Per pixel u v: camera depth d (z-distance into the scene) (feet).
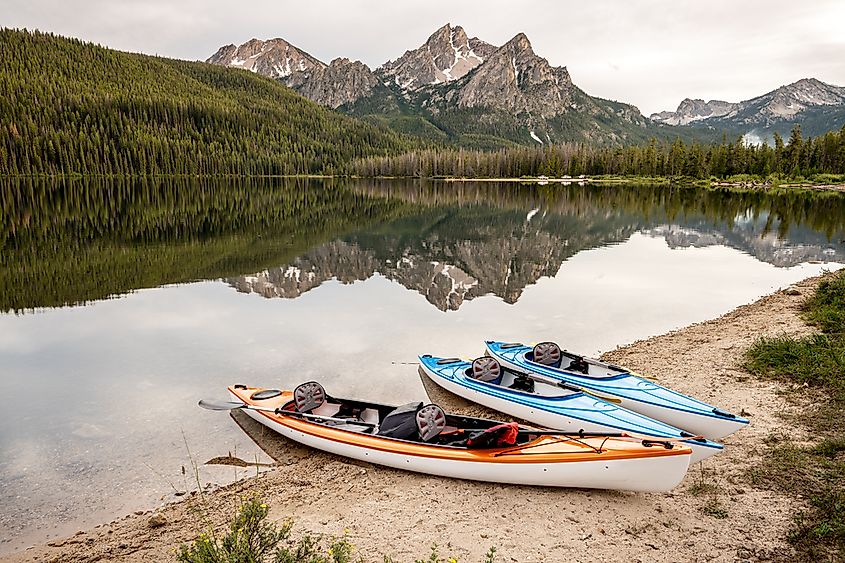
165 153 450.30
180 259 96.73
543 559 23.49
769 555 22.97
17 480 29.89
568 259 103.71
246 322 59.72
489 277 86.58
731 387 40.52
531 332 57.41
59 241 111.45
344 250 110.11
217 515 27.04
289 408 36.01
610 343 53.93
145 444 34.04
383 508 27.58
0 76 478.18
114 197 236.43
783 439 32.17
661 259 104.42
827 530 23.45
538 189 352.69
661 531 25.17
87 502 28.07
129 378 44.01
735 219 173.47
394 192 318.86
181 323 59.21
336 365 47.16
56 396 40.55
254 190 322.96
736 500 26.94
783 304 64.59
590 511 27.07
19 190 256.32
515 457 28.78
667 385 41.70
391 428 32.45
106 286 76.38
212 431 35.76
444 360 44.70
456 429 31.99
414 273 88.84
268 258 99.60
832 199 254.27
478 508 27.50
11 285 76.02
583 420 32.86
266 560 22.97
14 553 24.21
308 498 28.63
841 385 37.86
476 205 224.33
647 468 26.96
